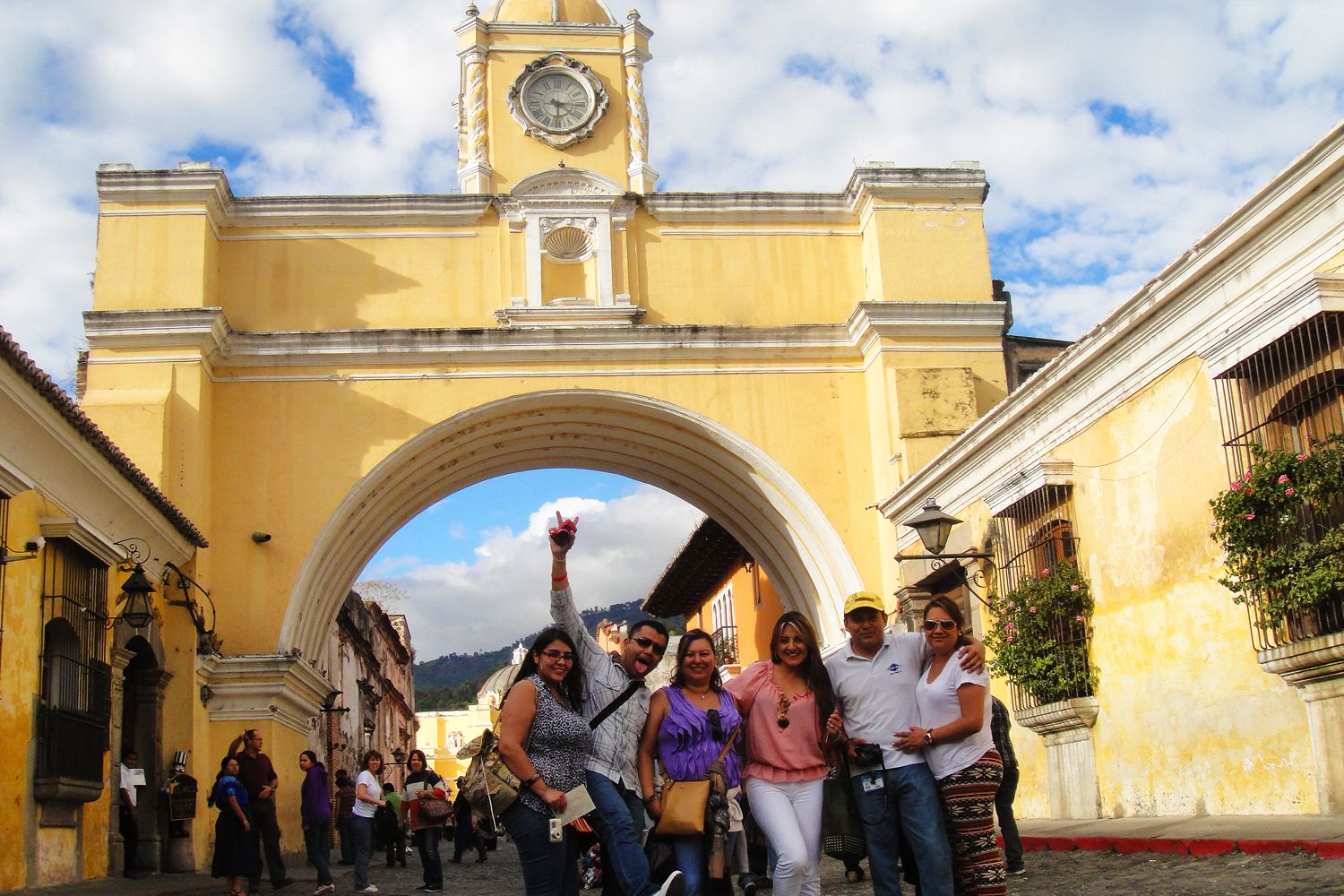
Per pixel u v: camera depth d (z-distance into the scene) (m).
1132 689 11.66
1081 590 12.37
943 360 18.36
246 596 17.30
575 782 5.45
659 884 5.57
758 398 18.72
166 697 15.73
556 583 5.86
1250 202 9.45
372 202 18.48
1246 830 8.58
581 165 19.06
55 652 11.67
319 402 17.94
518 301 18.36
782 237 19.30
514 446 19.78
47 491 11.40
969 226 18.97
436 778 12.76
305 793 12.01
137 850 14.62
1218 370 10.13
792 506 18.67
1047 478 12.63
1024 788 13.90
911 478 16.56
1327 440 8.64
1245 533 9.19
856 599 5.52
